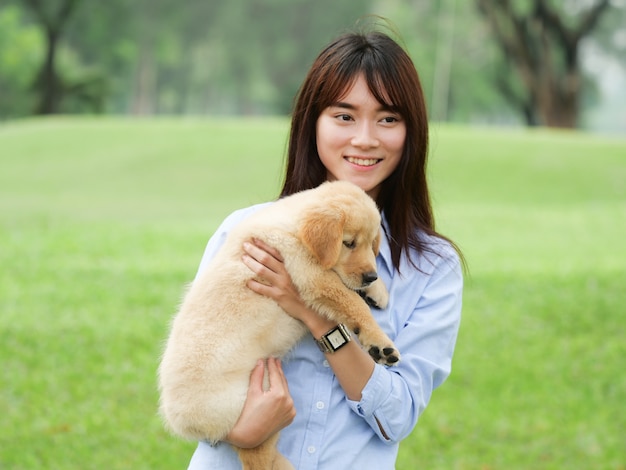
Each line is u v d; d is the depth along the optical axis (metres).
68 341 9.16
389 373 3.14
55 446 7.22
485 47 43.50
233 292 3.31
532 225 15.88
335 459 3.10
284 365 3.27
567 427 7.91
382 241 3.57
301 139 3.71
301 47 52.16
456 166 21.12
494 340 9.61
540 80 35.75
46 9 43.94
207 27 51.91
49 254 12.74
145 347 9.09
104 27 48.03
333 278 3.33
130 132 25.44
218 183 20.39
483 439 7.68
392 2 46.91
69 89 43.53
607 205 18.34
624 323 10.12
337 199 3.42
